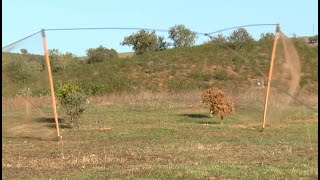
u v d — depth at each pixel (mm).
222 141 25281
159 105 48469
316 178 15477
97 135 27938
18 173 16844
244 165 17750
